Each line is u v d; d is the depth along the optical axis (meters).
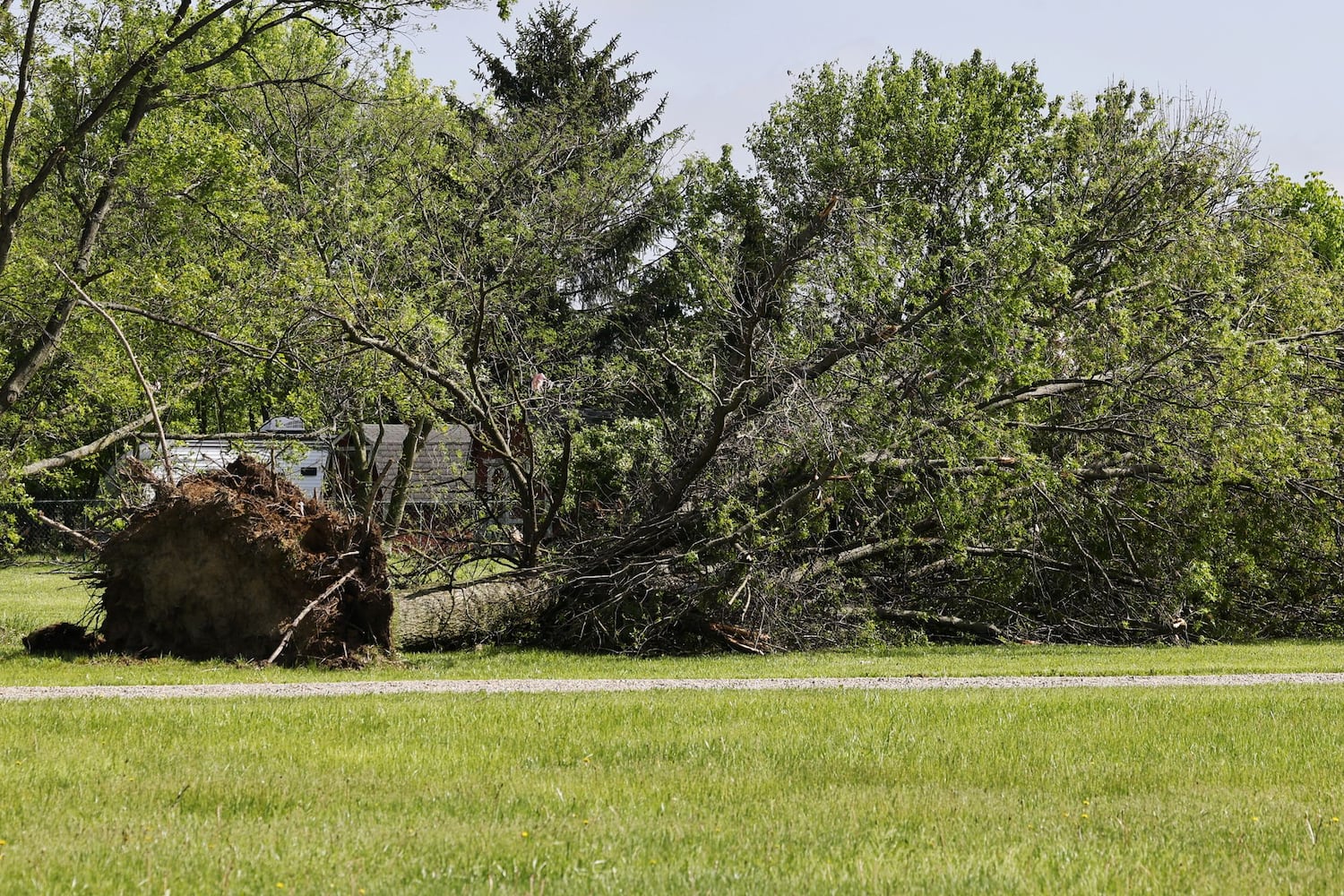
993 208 40.22
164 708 17.78
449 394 34.03
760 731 15.88
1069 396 33.75
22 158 29.44
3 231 27.69
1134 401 32.84
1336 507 34.00
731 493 31.45
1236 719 17.08
